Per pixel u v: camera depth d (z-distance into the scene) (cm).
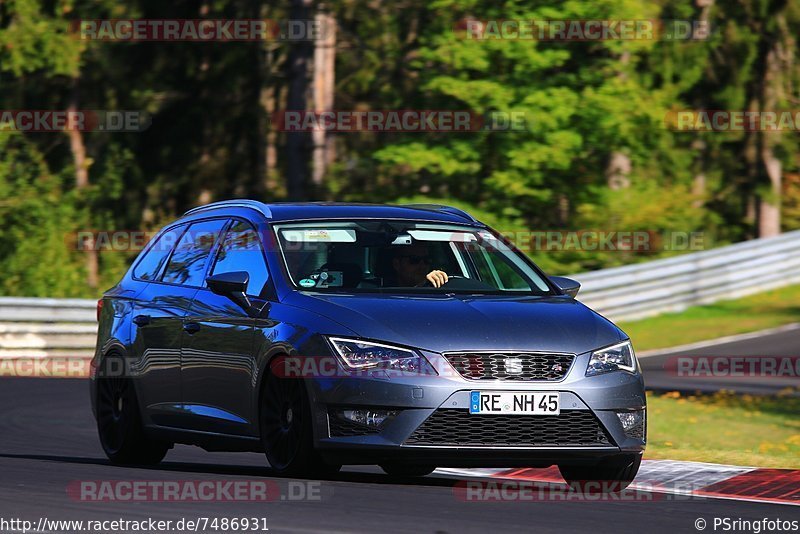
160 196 14300
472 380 2569
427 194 11119
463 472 3158
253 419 2762
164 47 13650
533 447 2589
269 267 2883
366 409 2555
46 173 12381
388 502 2452
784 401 5653
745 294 9794
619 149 10962
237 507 2348
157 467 3177
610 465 2714
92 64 13350
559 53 10369
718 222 14612
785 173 15575
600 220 11594
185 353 3012
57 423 4488
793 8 14400
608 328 2783
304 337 2638
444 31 10375
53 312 7044
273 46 13225
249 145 14600
